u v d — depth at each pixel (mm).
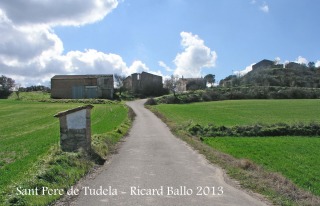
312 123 44000
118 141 29781
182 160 20484
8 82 124562
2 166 18953
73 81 110312
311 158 25453
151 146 26750
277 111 72562
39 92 127688
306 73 173000
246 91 115188
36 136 33750
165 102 101938
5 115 62281
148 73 134750
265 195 12805
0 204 10391
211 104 91688
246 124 46719
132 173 16578
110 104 88562
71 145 20297
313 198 12633
